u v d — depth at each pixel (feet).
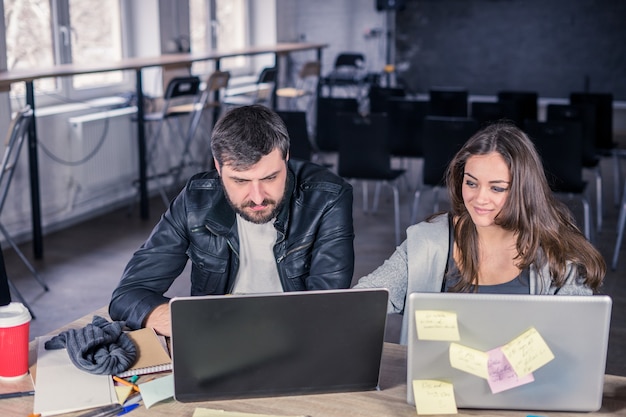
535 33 31.40
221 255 6.88
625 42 30.40
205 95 21.11
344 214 6.93
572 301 4.91
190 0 26.50
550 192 6.20
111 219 19.62
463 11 32.07
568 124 15.30
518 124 20.12
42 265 15.78
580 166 15.60
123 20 23.17
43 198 18.24
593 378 5.04
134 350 5.83
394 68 32.68
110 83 22.43
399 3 31.86
